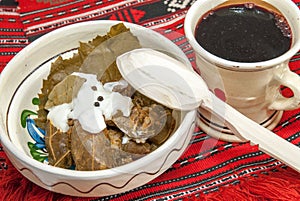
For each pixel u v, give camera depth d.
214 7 0.58
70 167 0.54
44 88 0.58
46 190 0.54
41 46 0.59
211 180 0.55
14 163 0.52
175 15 0.67
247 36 0.56
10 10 0.68
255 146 0.56
